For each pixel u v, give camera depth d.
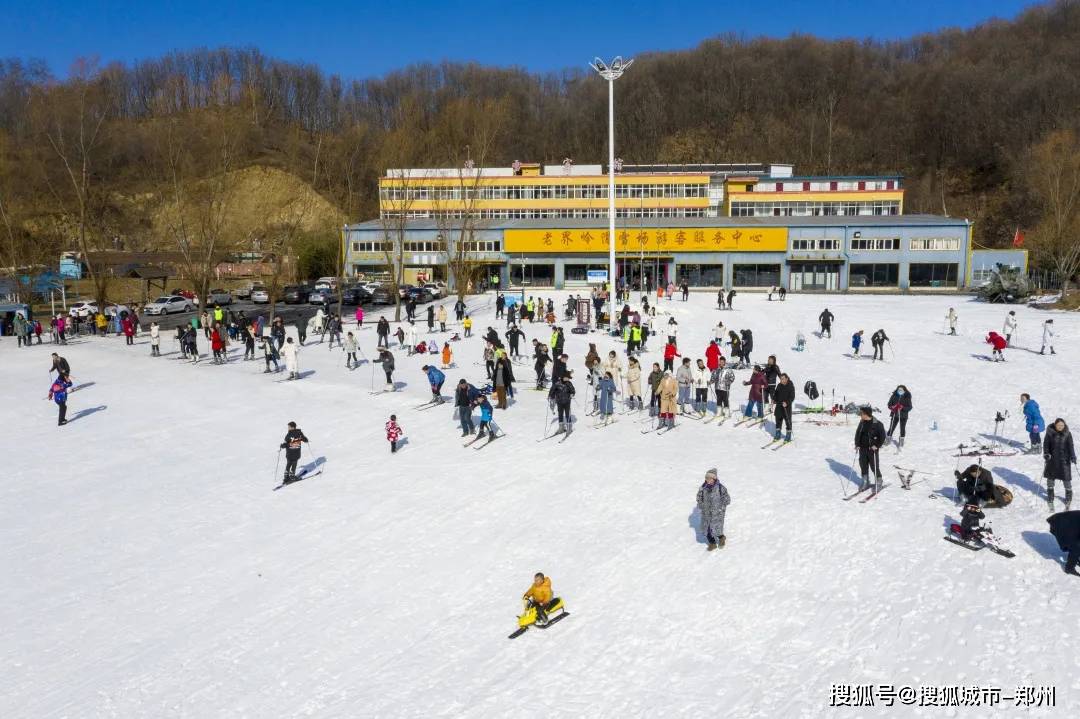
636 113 163.12
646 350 39.00
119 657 13.19
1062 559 13.23
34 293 61.47
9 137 83.94
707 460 20.42
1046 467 15.64
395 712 11.20
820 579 13.65
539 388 30.17
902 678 10.78
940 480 17.80
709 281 80.56
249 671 12.56
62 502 20.52
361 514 18.67
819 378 31.28
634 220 83.38
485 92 164.00
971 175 139.62
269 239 86.94
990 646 11.12
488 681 11.78
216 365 37.59
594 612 13.47
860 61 174.50
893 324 47.59
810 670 11.25
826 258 78.12
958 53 172.62
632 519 17.03
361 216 111.88
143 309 62.38
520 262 81.56
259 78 151.88
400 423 26.33
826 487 17.78
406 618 13.87
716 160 152.00
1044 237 79.06
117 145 113.38
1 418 28.78
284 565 16.27
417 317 54.72
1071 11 166.38
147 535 18.22
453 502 18.89
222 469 22.67
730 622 12.73
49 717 11.58
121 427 27.36
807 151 151.00
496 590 14.55
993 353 34.53
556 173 97.38
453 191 91.94
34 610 14.90
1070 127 123.50
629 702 10.98
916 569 13.47
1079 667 10.44
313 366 36.62
